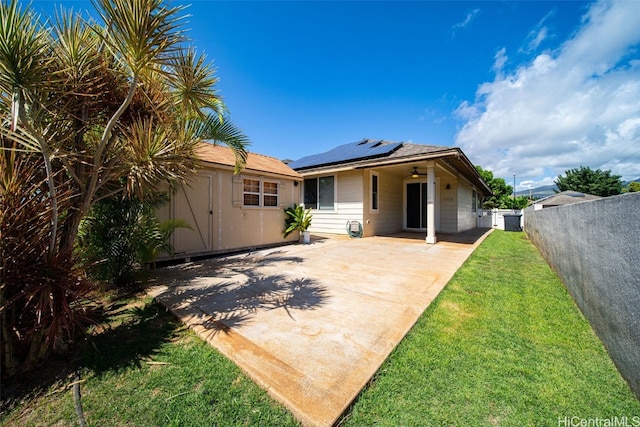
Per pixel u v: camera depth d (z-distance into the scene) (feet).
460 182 35.45
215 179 20.65
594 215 8.02
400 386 5.60
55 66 7.31
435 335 7.73
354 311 9.45
